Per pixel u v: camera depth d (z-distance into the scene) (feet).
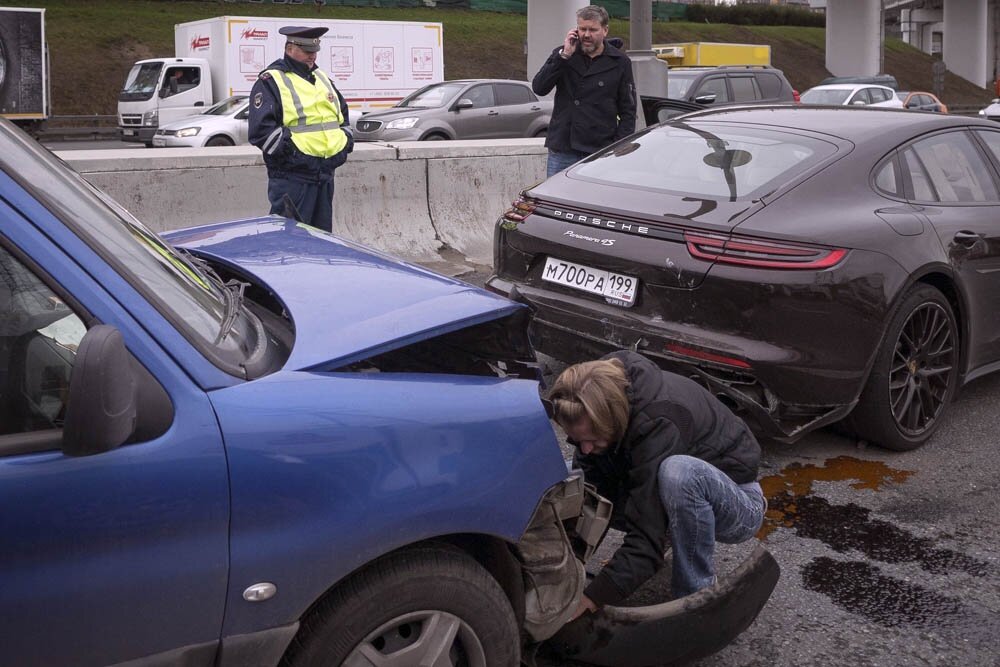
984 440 15.16
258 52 77.77
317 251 9.45
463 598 7.02
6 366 5.79
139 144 81.30
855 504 12.83
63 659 5.83
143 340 6.04
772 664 9.35
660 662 8.79
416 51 84.99
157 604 5.99
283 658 6.64
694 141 15.33
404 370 8.47
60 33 116.26
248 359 6.69
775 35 201.77
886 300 13.05
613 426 8.80
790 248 12.45
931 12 265.75
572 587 8.17
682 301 12.93
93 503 5.74
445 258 27.48
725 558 11.38
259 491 6.18
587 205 14.38
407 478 6.70
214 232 10.58
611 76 23.17
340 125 20.92
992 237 15.24
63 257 5.91
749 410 12.53
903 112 16.24
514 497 7.29
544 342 14.65
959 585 10.83
